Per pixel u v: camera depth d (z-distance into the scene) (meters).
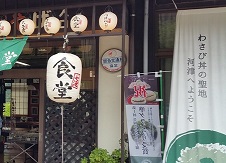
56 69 4.89
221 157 5.01
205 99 5.16
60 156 6.64
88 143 6.44
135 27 6.06
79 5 5.34
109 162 5.62
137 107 5.61
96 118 6.36
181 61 5.33
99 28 5.52
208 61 5.21
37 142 7.68
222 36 5.16
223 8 5.16
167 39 5.93
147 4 5.82
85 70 6.55
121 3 5.14
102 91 6.37
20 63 6.73
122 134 4.95
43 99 7.01
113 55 6.32
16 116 7.91
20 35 5.85
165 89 5.91
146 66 5.87
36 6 5.82
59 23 5.39
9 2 5.98
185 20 5.36
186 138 5.22
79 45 6.61
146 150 5.55
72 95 4.91
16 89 7.89
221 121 5.05
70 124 6.59
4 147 8.12
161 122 5.64
